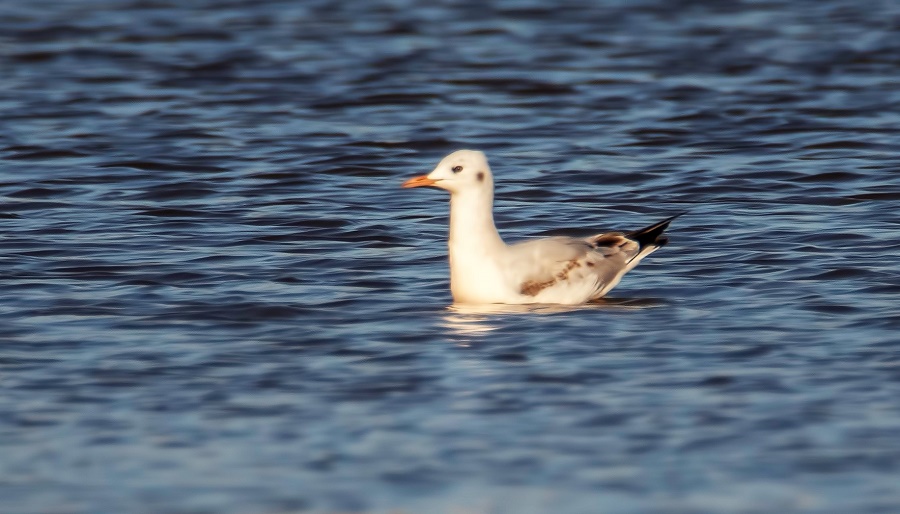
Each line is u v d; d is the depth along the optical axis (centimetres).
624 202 2128
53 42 3553
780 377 1277
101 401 1233
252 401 1228
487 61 3334
